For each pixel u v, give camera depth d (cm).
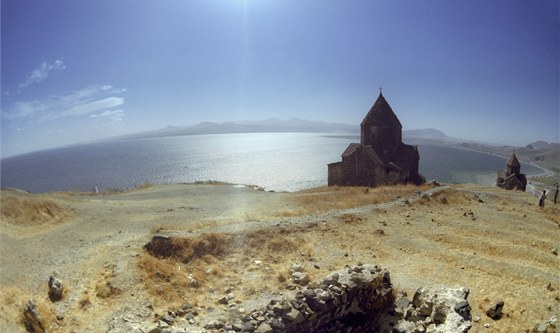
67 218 2420
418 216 2823
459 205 3281
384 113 5044
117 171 13362
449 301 1347
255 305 1482
